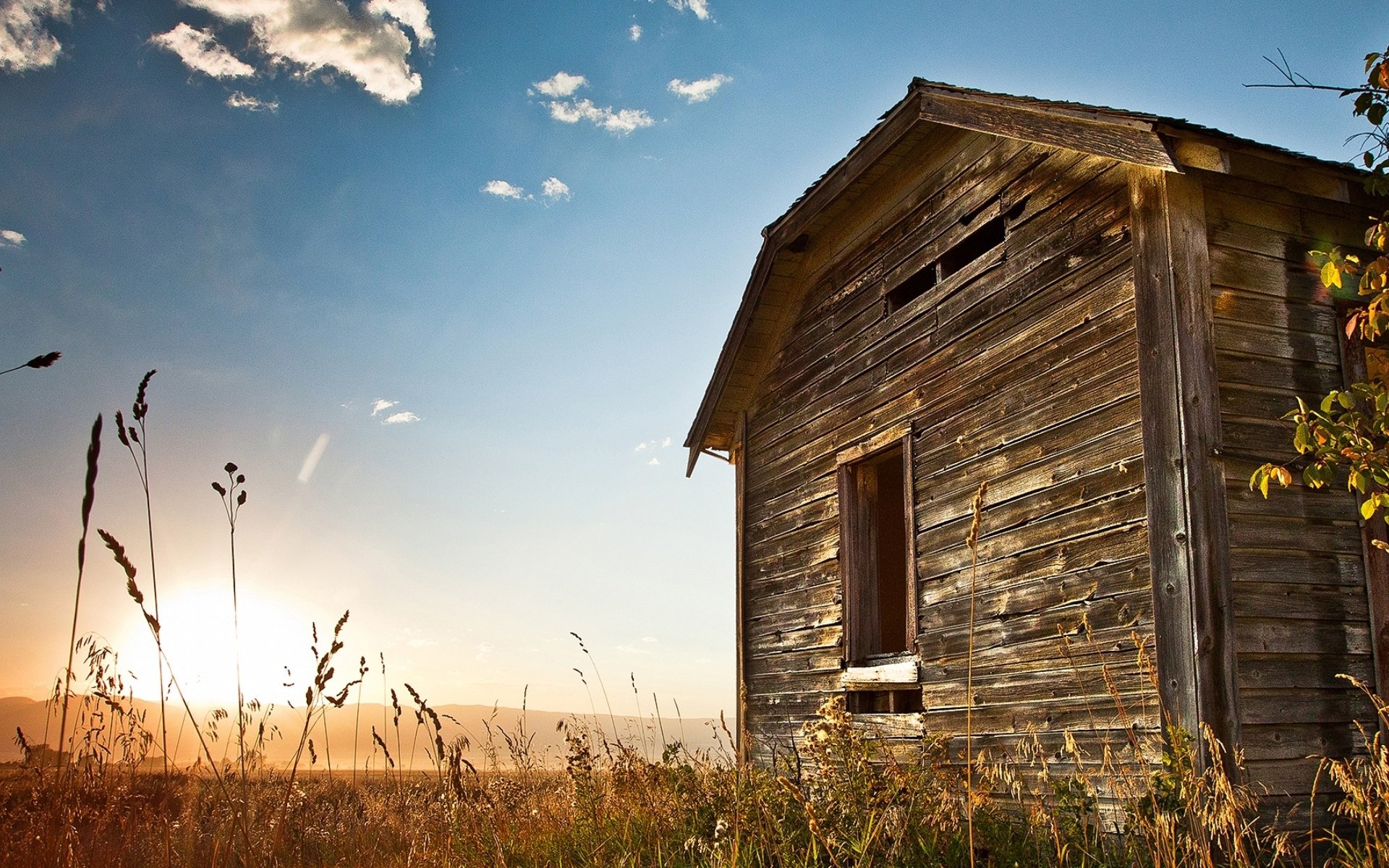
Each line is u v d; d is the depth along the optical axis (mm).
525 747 7266
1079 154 7422
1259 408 6453
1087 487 6918
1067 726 6785
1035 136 7359
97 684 4367
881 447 9219
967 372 8266
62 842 3693
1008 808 7172
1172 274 6410
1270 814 5730
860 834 5383
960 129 8750
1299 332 6723
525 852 6258
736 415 12250
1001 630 7508
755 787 6094
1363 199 6938
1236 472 6246
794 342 11141
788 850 5320
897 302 9531
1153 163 6418
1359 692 6262
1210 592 5969
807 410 10641
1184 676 5926
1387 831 4938
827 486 10062
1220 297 6523
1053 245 7551
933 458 8523
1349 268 6066
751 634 11164
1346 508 6543
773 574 10852
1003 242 8086
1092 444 6922
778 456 11125
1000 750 7352
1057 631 6980
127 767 4465
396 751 5180
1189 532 6035
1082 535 6895
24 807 3850
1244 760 5781
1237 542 6145
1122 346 6789
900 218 9484
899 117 8891
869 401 9562
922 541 8516
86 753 4312
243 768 3963
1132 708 6297
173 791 4340
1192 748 5750
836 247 10508
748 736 10883
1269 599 6141
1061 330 7344
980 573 7805
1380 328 6059
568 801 6801
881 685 8719
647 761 6984
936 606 8242
